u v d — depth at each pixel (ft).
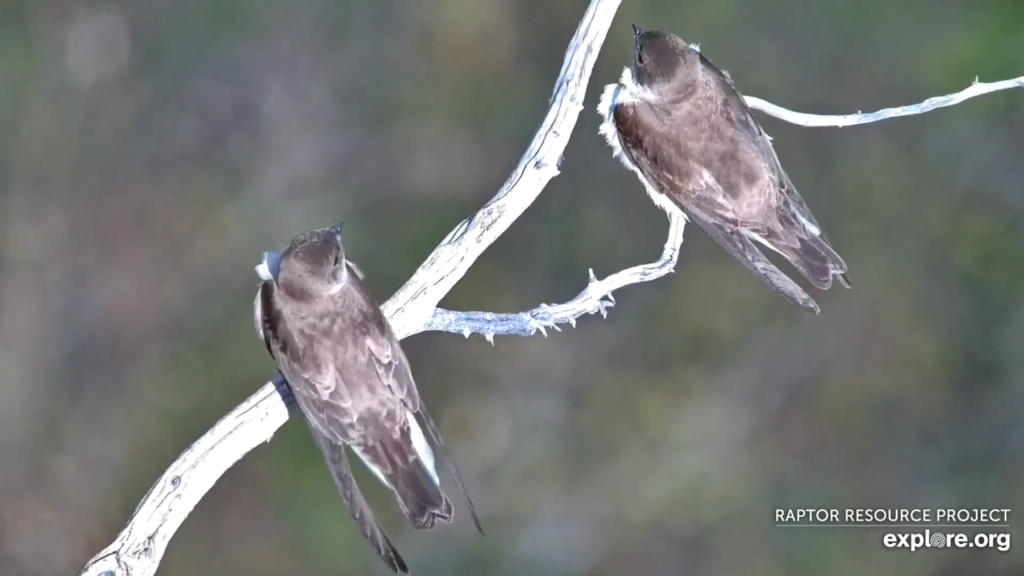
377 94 61.98
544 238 56.59
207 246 59.98
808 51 57.26
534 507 53.78
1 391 56.90
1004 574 51.24
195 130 62.59
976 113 55.36
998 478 52.08
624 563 52.75
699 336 55.21
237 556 52.70
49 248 60.03
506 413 55.21
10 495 55.47
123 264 59.82
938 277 54.49
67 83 63.05
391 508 53.36
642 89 32.65
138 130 62.54
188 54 63.82
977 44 55.57
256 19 64.03
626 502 53.62
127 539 25.09
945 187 55.01
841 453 53.52
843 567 51.96
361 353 25.44
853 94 56.59
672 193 32.07
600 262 55.93
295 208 60.23
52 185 61.26
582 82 28.76
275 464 53.42
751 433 53.98
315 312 25.52
